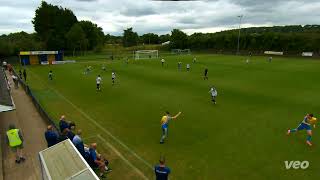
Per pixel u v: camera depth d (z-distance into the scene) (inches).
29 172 470.6
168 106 925.2
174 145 606.9
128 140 637.9
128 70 1889.8
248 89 1173.7
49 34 3806.6
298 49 3523.6
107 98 1056.8
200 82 1360.7
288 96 1034.1
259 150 569.9
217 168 499.8
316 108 868.0
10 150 557.3
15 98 1055.0
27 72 1918.1
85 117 816.3
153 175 478.6
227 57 2947.8
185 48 4562.0
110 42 6673.2
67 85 1358.3
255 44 3880.4
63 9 4060.0
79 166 326.0
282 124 723.4
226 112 843.4
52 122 641.6
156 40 5949.8
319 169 489.1
